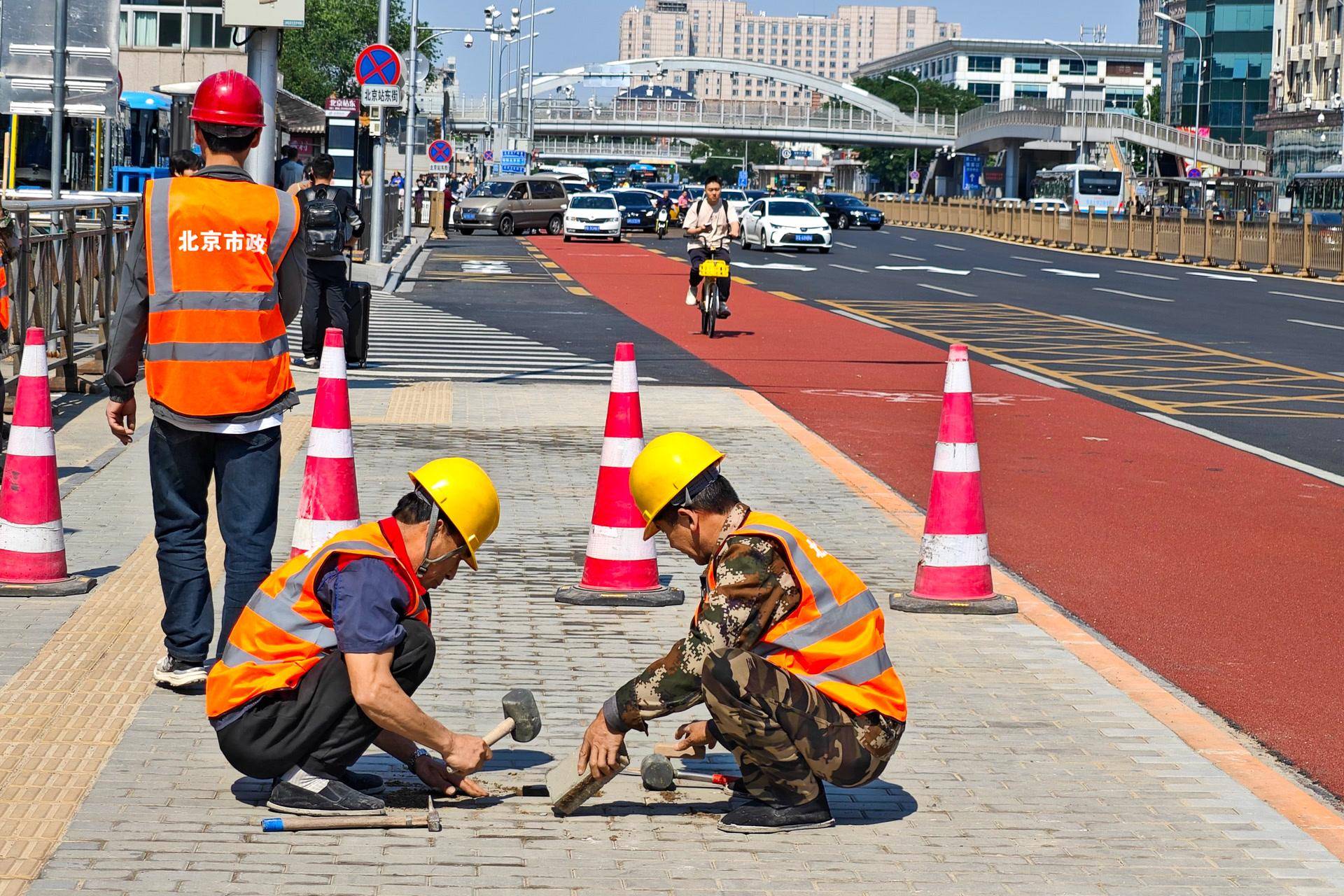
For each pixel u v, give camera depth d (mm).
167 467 8445
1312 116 135000
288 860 6348
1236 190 121000
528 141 165375
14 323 17094
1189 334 34312
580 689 8828
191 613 8539
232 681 6723
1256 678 9656
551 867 6367
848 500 14586
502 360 25891
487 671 9094
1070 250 82375
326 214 23078
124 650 9273
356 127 56406
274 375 8461
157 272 8234
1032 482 16188
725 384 23703
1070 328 35250
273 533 8539
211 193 8297
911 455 17578
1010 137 183875
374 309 35938
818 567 6770
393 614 6648
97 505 13414
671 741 8109
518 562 11930
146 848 6406
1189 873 6445
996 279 53562
